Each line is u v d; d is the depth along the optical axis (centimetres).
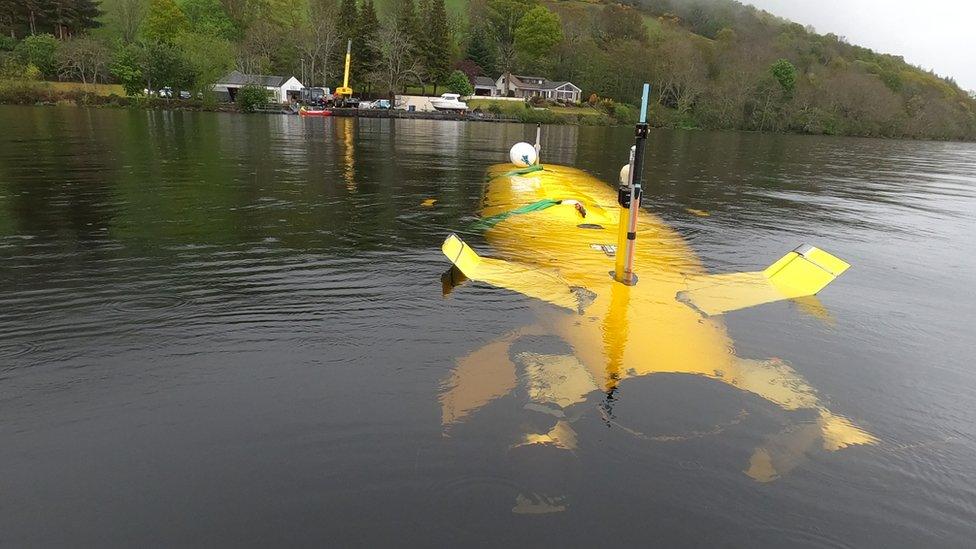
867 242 820
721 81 7144
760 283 568
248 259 614
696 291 536
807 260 589
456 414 326
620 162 1919
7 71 5306
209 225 767
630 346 410
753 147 3284
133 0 7194
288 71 7144
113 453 292
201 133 2428
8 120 2836
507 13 9294
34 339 412
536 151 1355
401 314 464
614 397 347
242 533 245
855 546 248
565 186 1143
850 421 340
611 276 570
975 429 340
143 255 620
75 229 727
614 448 301
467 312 470
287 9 8894
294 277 557
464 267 566
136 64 5050
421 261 617
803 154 2828
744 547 245
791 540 250
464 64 8206
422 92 7125
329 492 268
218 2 8306
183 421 318
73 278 541
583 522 254
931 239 859
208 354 394
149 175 1189
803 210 1075
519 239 720
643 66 7281
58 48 5659
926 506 273
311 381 359
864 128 6844
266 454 292
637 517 258
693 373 379
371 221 816
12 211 820
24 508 256
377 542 241
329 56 6662
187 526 248
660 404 342
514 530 248
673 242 757
